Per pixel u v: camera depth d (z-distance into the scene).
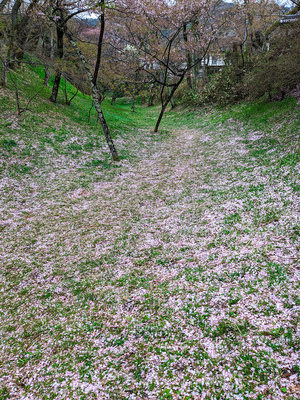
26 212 11.11
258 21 40.03
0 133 16.38
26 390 3.99
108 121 28.03
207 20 29.19
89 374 4.09
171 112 42.09
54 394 3.84
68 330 5.18
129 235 9.10
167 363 4.00
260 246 6.50
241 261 6.12
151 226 9.55
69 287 6.69
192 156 18.36
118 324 5.12
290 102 18.86
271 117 19.19
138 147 22.05
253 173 11.79
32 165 15.09
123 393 3.68
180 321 4.80
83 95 35.47
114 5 16.19
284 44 23.09
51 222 10.44
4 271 7.52
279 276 5.21
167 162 17.92
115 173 16.05
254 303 4.73
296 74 19.42
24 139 17.05
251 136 17.84
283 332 4.01
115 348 4.54
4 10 25.23
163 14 22.64
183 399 3.43
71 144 19.03
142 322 5.02
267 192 9.45
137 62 27.81
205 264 6.52
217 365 3.79
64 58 24.56
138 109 56.22
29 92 23.80
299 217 7.13
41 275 7.29
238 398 3.28
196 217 9.50
